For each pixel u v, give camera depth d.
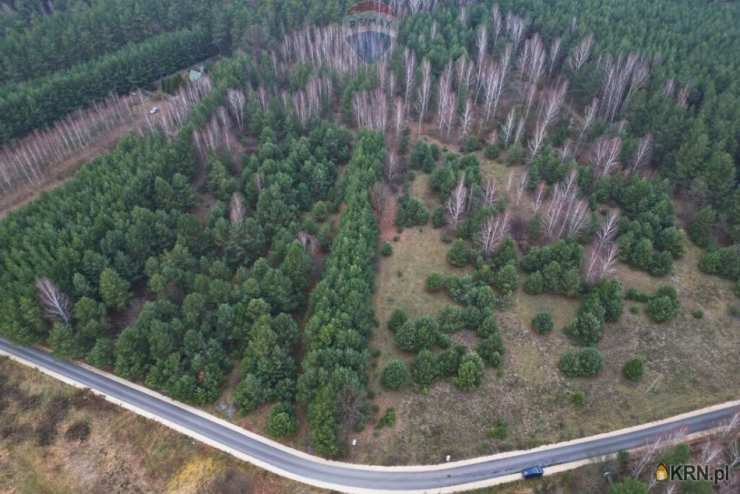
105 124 125.56
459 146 117.44
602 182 99.38
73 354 78.94
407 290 88.12
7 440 73.75
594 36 134.38
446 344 78.19
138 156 102.62
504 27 144.38
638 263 90.19
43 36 134.88
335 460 68.94
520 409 73.12
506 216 89.75
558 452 68.88
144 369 76.88
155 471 69.88
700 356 79.44
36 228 87.75
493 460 68.25
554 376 76.62
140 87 140.25
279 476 67.88
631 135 108.31
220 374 75.94
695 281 90.00
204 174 107.88
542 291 87.25
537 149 108.56
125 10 146.12
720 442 68.25
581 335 79.81
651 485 60.44
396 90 128.12
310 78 122.75
